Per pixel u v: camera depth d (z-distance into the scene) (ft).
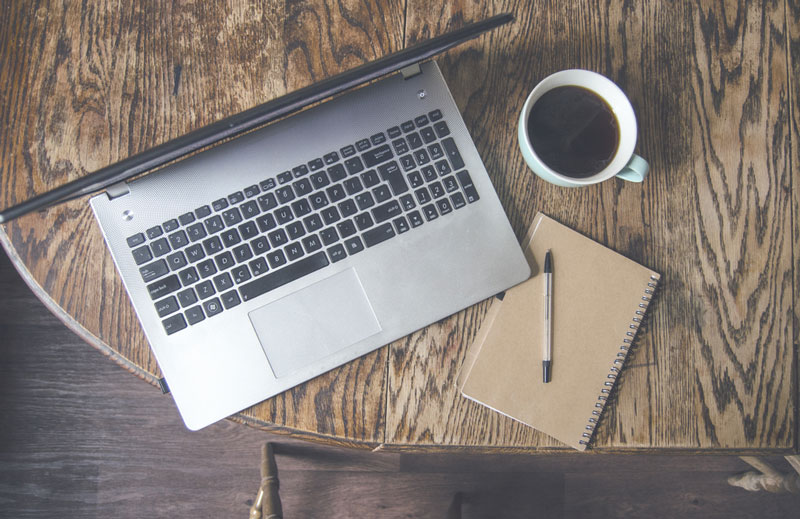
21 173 2.19
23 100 2.21
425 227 2.12
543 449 2.15
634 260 2.23
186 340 2.07
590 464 4.19
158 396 4.17
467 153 2.15
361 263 2.11
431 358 2.17
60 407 4.14
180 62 2.25
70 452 4.13
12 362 4.14
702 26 2.31
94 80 2.23
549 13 2.30
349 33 2.27
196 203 2.11
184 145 1.75
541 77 2.29
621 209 2.24
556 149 2.08
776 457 4.03
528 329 2.17
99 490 4.13
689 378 2.18
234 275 2.09
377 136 2.14
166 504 4.15
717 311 2.21
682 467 4.18
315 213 2.11
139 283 2.07
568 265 2.20
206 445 4.17
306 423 2.14
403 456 4.18
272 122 2.15
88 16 2.25
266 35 2.27
